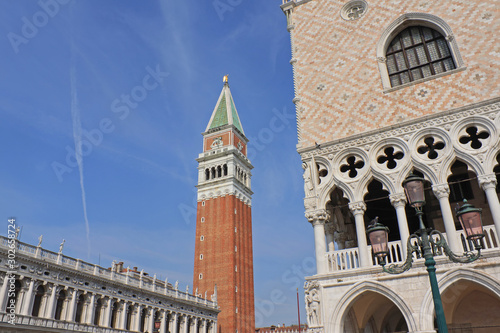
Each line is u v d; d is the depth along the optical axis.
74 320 47.53
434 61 19.64
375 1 21.72
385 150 19.95
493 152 16.30
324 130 20.44
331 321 16.77
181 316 71.50
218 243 102.75
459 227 20.78
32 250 44.22
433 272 10.64
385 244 12.20
